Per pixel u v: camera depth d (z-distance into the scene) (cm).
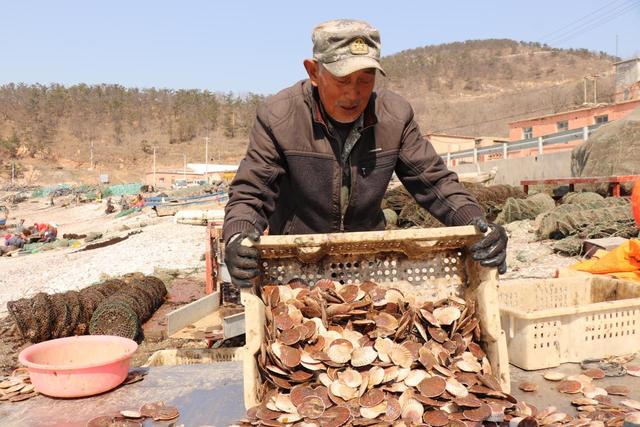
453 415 218
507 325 302
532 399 255
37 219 5391
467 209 277
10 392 291
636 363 292
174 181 8438
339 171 293
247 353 233
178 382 300
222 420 251
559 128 3616
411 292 276
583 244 930
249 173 284
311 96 281
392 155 296
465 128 12306
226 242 246
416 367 241
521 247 1120
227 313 744
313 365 234
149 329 838
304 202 305
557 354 293
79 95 17950
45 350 313
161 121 17250
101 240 2545
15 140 14375
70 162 14362
